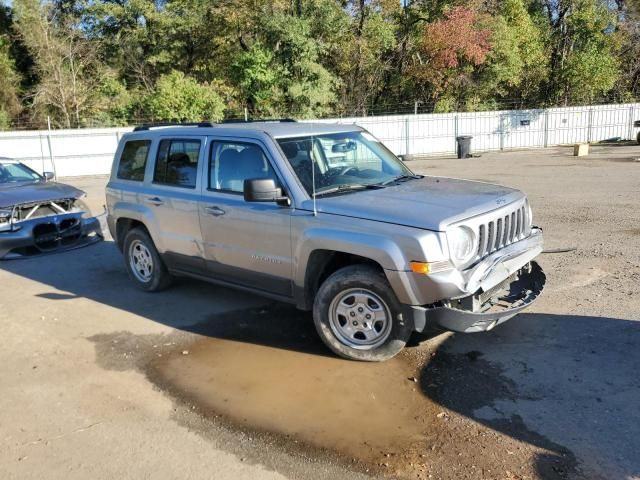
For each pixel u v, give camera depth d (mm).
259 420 3875
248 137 5238
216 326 5605
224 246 5469
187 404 4129
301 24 29453
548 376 4270
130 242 6840
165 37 33969
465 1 34031
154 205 6223
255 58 29609
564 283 6332
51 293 6922
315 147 5254
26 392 4402
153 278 6621
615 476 3146
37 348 5254
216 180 5539
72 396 4316
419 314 4273
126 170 6785
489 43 32312
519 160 22672
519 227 4949
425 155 28500
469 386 4191
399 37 36250
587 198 11797
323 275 4930
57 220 8930
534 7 38531
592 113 31094
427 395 4094
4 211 8531
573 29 36719
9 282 7453
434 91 35219
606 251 7559
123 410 4082
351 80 35312
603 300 5738
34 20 31000
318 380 4395
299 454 3475
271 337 5266
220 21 32062
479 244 4410
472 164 22156
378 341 4531
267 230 5016
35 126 31484
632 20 37688
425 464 3320
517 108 37531
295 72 30578
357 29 34344
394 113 35250
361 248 4332
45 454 3572
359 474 3258
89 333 5574
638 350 4609
